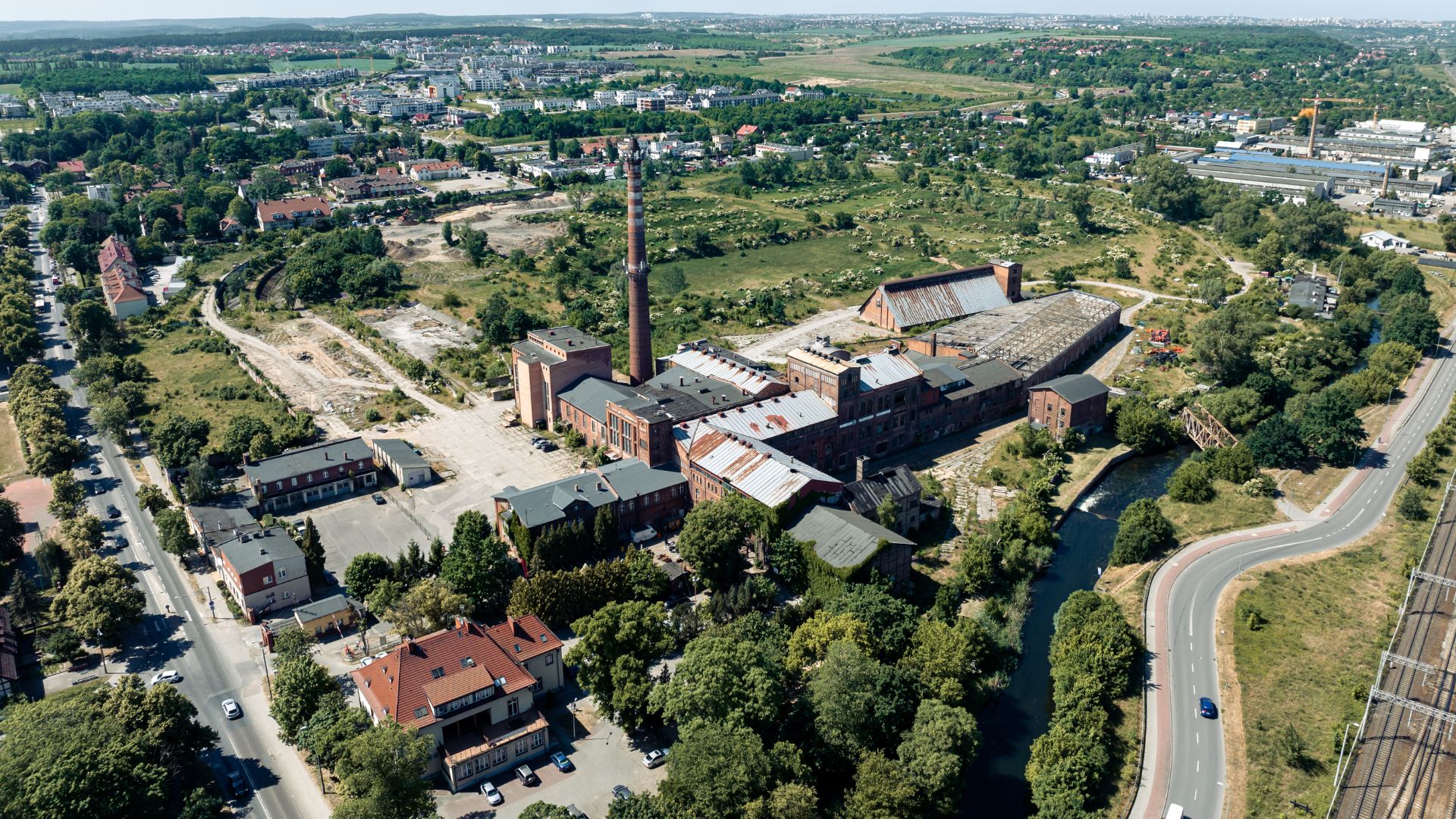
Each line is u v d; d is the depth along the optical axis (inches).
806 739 5295.3
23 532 7829.7
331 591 7012.8
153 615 6732.3
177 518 7308.1
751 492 7322.8
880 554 6688.0
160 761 5068.9
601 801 5093.5
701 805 4618.6
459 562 6619.1
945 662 5679.1
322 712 5319.9
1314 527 7829.7
